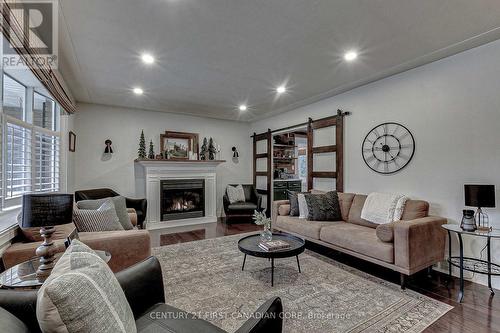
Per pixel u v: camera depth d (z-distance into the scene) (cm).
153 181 525
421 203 299
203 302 223
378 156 369
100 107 504
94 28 233
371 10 211
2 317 85
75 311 77
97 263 106
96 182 496
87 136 490
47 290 76
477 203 239
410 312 210
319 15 218
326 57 298
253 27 236
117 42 260
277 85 392
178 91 422
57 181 365
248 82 381
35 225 158
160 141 563
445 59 297
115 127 517
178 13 213
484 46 267
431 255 268
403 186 338
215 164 596
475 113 273
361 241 289
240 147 671
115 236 219
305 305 220
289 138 732
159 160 518
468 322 197
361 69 332
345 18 222
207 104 505
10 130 245
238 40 259
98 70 331
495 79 259
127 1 196
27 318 104
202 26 233
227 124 652
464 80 281
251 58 301
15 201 254
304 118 510
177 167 552
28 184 282
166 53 286
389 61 308
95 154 496
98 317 83
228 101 483
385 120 360
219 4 202
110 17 217
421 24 231
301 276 278
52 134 348
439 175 302
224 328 188
